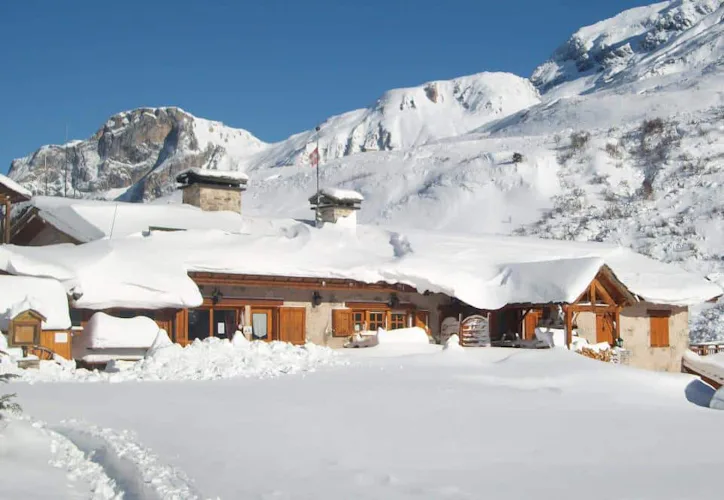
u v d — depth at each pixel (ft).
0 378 38.24
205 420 36.40
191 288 67.82
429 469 28.35
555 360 63.31
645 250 181.16
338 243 83.71
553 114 379.55
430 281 78.43
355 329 80.12
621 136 286.66
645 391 55.36
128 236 73.41
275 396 44.37
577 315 84.84
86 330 63.62
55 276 63.57
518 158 263.70
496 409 42.75
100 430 33.32
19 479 25.98
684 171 238.48
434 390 48.29
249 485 25.14
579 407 45.65
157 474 26.12
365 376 54.19
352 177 298.35
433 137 575.38
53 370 54.24
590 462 30.37
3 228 80.84
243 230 84.58
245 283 72.64
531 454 31.60
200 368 55.31
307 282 75.56
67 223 77.10
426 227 234.38
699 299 92.38
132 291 65.51
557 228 212.23
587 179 250.98
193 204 89.92
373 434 34.40
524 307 79.97
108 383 50.24
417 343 74.54
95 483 25.94
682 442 35.12
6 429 31.89
